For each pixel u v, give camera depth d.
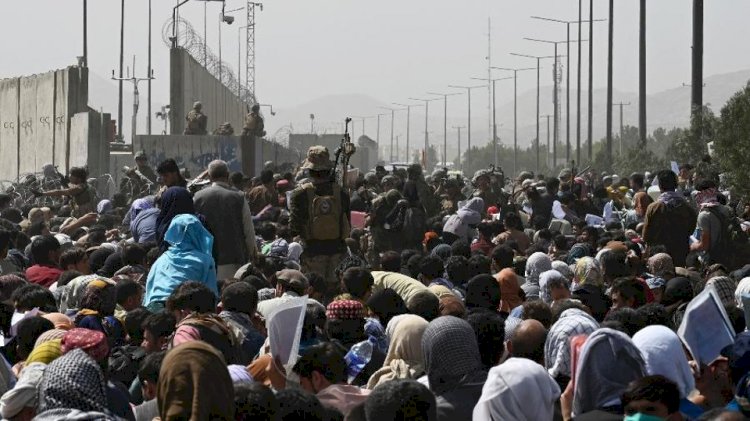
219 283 16.88
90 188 29.70
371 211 25.61
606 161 83.31
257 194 28.53
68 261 17.23
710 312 10.84
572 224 27.08
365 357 12.13
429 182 35.47
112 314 13.40
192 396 7.77
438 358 9.95
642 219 27.45
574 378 9.73
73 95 50.62
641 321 12.16
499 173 41.34
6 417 9.42
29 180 40.38
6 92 58.47
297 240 22.08
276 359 10.84
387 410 7.75
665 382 8.22
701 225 21.72
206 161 48.81
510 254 18.33
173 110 61.16
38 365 9.61
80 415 7.93
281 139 104.25
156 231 17.89
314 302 12.71
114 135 60.19
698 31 45.47
